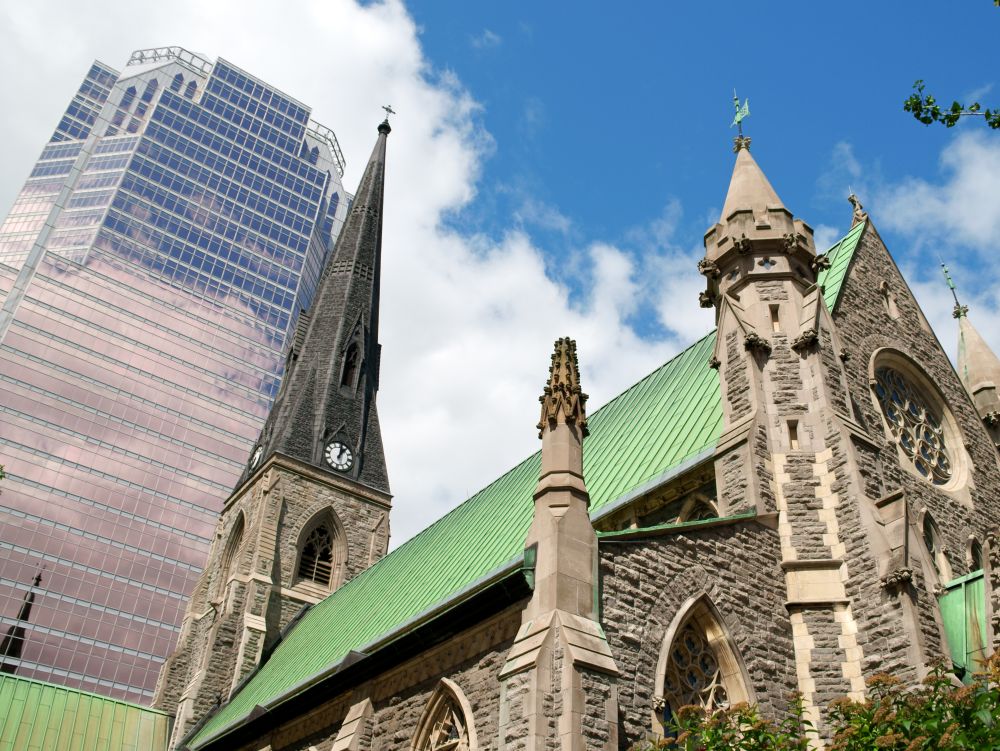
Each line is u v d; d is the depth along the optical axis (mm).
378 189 81938
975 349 38594
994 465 33938
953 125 18078
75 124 164500
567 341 25469
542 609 20844
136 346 140125
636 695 20516
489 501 41031
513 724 19328
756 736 17375
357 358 69312
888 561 23453
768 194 32781
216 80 181250
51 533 120375
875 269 34719
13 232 145125
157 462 133750
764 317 29625
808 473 26266
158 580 126000
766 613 23938
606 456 35219
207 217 161625
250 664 50062
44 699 45188
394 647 26750
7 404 123938
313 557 58312
